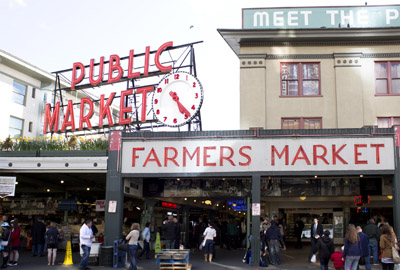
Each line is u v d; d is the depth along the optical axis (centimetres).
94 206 2747
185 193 2072
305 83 2212
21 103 4028
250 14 2317
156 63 2811
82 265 1564
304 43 2223
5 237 1603
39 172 1958
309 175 1777
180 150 1825
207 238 1838
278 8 2316
